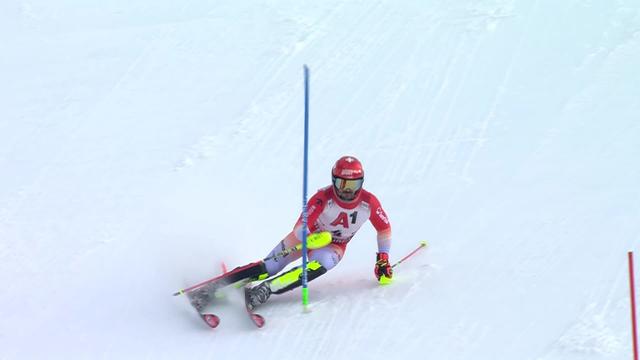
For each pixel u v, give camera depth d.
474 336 22.55
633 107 36.22
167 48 49.41
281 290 24.86
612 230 27.34
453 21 47.16
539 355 21.36
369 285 26.28
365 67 44.03
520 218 29.11
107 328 25.17
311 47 46.97
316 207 25.39
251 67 45.88
